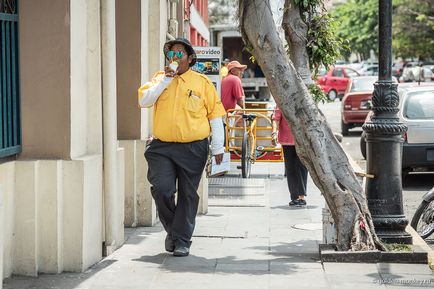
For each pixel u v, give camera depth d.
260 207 15.78
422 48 89.62
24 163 9.72
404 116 19.81
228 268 10.34
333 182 10.73
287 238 12.55
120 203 11.56
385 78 11.43
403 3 88.88
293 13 11.39
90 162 10.11
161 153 10.70
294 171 15.86
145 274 9.98
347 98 35.44
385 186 11.34
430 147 19.62
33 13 9.84
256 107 24.16
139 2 13.10
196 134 10.62
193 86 10.66
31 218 9.74
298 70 11.41
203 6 38.09
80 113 10.26
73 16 9.94
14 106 9.73
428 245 12.40
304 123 10.70
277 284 9.51
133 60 13.09
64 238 9.97
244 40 10.88
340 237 10.77
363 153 23.58
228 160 13.30
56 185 9.77
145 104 10.66
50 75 9.86
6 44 9.55
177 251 10.96
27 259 9.77
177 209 10.92
